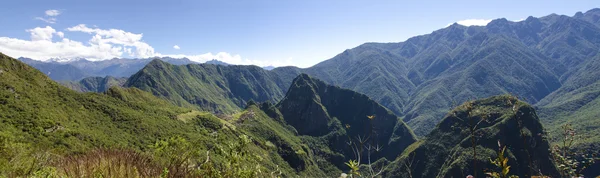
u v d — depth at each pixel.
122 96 117.12
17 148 8.02
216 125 124.81
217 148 5.89
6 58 88.62
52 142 53.12
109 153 5.94
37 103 74.25
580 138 5.05
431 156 132.88
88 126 76.44
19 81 82.25
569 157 5.00
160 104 133.75
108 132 77.44
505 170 3.78
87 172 5.31
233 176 5.57
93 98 99.50
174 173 5.24
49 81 96.12
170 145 5.78
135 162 5.57
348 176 5.17
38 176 5.79
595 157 4.77
